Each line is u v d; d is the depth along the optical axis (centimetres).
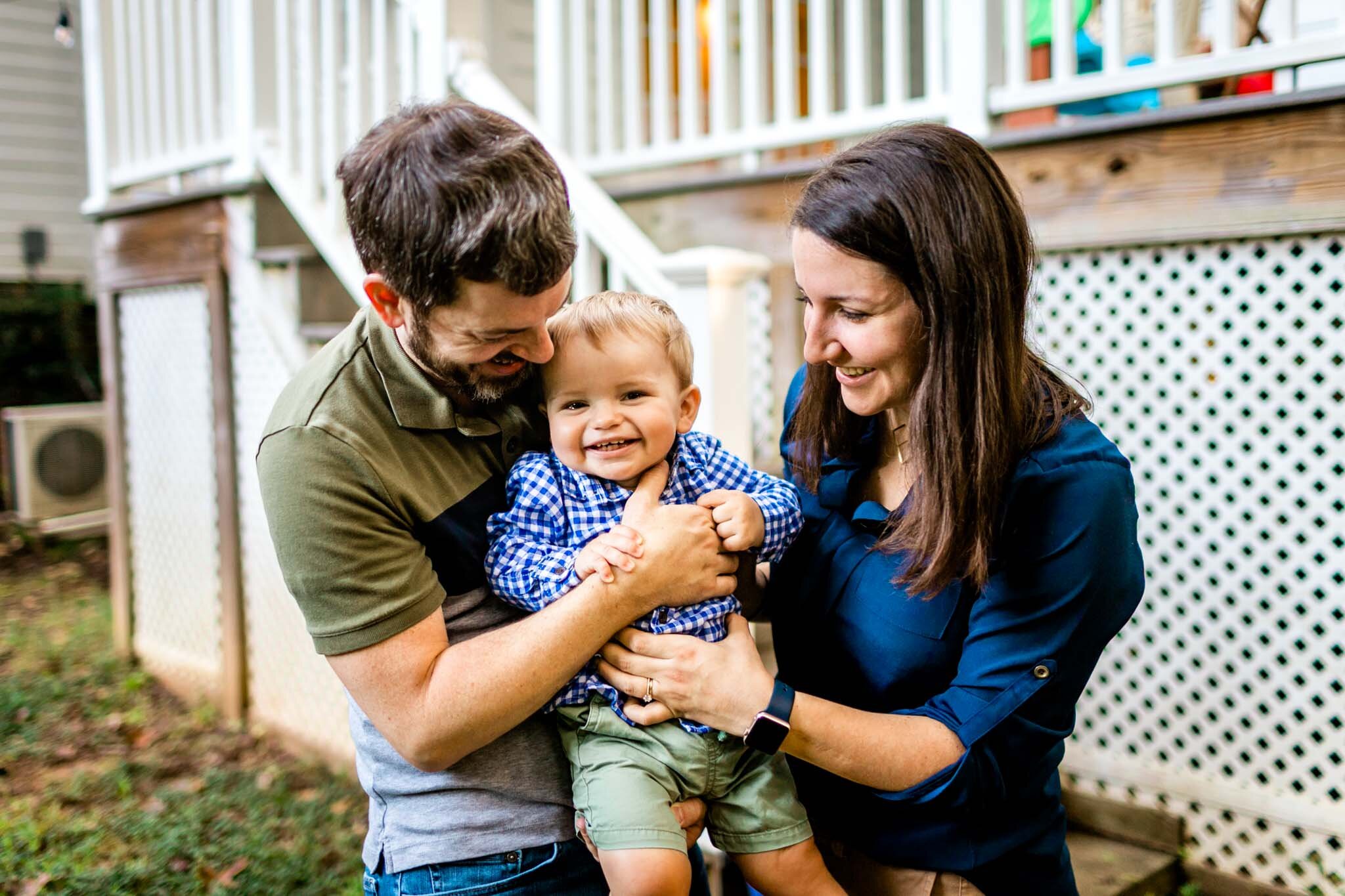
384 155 132
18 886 352
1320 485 297
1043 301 335
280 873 358
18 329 937
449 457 154
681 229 400
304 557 139
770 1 570
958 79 335
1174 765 321
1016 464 144
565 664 145
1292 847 298
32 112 973
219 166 498
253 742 485
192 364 521
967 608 152
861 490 169
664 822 153
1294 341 293
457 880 151
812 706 147
